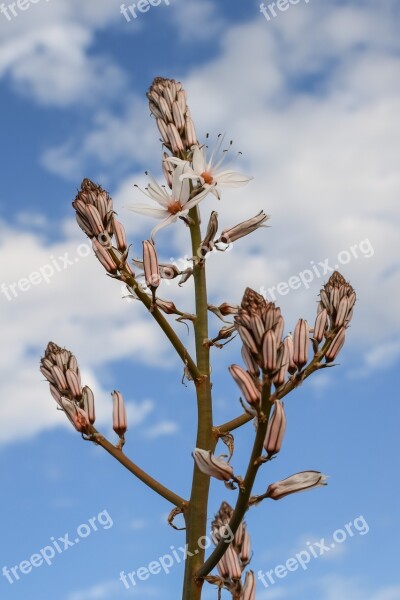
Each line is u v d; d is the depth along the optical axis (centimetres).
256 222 460
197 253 456
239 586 405
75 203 446
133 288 440
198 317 451
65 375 436
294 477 367
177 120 499
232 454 430
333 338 428
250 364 350
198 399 437
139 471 428
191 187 473
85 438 426
